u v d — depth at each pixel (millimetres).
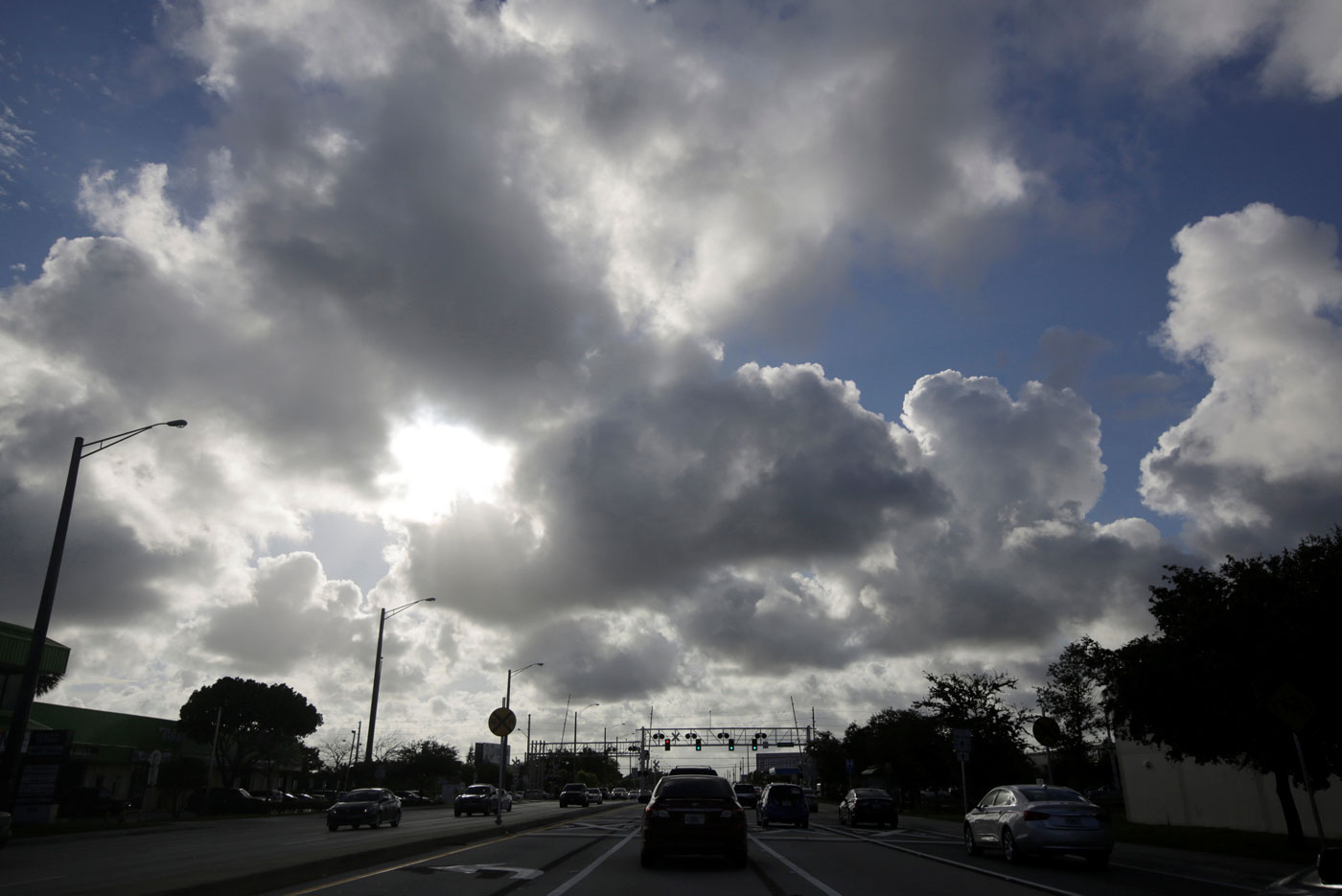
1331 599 19656
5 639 37844
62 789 49406
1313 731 19953
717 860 18781
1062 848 16969
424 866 16766
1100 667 24516
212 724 68562
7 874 16625
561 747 127375
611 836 26984
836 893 13188
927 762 47500
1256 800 27828
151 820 46656
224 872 12938
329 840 26922
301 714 71500
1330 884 6012
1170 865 17953
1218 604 21375
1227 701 20609
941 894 13125
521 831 29938
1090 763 66562
